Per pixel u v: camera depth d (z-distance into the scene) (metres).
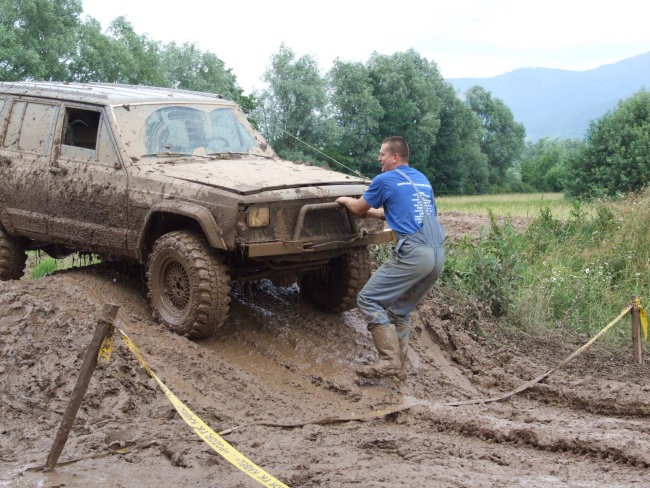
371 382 6.41
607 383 6.59
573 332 8.48
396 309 6.41
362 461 4.67
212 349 6.69
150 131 7.29
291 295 7.98
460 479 4.38
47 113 7.77
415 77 75.19
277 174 6.86
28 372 5.91
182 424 5.22
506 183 96.38
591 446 4.95
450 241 10.72
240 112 8.23
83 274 7.77
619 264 10.23
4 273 8.13
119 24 52.81
